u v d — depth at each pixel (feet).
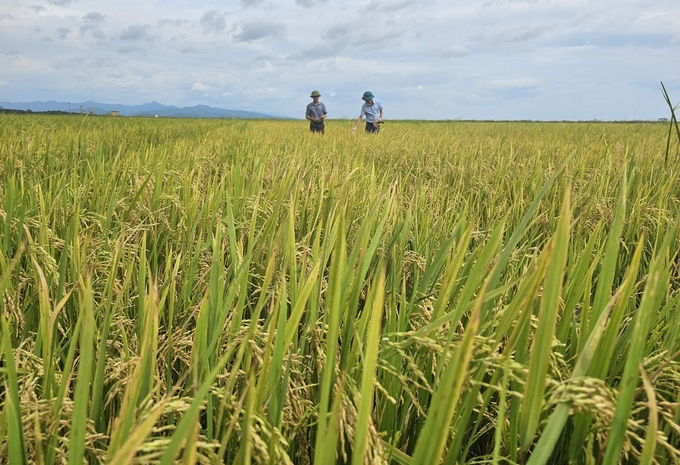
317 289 6.08
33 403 4.39
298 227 11.37
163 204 12.71
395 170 22.40
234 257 7.54
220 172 20.22
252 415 4.05
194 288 8.70
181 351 6.23
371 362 3.57
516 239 5.37
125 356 5.90
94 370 6.07
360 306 8.43
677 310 6.07
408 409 5.63
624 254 11.74
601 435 4.47
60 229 10.88
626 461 5.35
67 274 8.63
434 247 10.25
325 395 3.97
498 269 5.39
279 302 4.87
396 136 42.63
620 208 5.28
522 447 4.19
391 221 10.26
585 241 10.89
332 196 11.41
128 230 10.05
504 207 14.58
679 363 4.98
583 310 5.62
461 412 4.77
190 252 9.34
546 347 3.89
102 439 5.01
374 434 3.85
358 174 16.62
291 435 4.88
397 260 8.38
